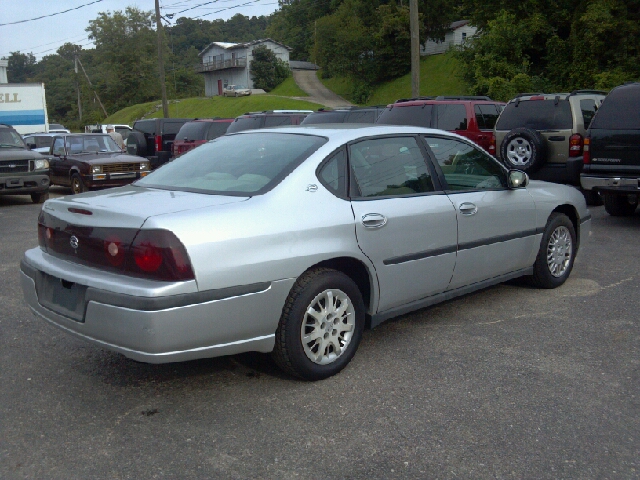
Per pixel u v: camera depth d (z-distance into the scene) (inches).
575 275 266.1
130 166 593.6
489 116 510.9
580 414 144.9
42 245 168.4
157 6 1400.1
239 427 140.8
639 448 130.5
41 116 1072.2
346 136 177.0
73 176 595.2
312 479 120.6
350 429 139.3
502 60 1257.4
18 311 226.5
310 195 161.3
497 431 137.6
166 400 154.6
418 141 195.3
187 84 3961.6
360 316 171.9
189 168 182.9
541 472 122.2
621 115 347.6
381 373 168.7
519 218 220.4
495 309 221.8
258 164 169.3
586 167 361.7
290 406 150.6
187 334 137.9
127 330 135.8
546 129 435.5
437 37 2556.6
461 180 203.8
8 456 129.4
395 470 123.3
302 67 3762.3
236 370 172.2
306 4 3801.7
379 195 176.9
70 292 151.3
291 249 152.5
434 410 147.5
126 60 3661.4
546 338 192.9
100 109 3636.8
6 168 541.6
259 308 147.6
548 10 1272.1
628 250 311.7
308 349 159.6
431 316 215.6
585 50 1147.3
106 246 143.6
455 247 194.7
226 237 142.4
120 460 127.7
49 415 147.4
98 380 166.9
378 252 172.4
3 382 165.8
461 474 121.7
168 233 136.3
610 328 201.0
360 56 2618.1
